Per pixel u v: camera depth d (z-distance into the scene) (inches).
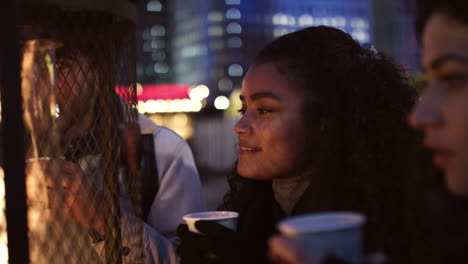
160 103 470.0
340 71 45.9
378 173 39.4
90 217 44.3
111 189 43.5
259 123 45.3
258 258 41.5
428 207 33.2
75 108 43.4
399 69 50.1
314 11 2468.0
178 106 472.4
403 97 47.9
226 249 41.2
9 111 31.6
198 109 482.3
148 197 66.8
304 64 45.1
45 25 35.1
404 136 41.6
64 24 36.2
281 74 44.8
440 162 26.3
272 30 2486.5
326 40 47.2
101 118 43.2
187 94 478.3
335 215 27.0
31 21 34.5
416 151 35.0
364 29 2471.7
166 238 67.2
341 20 2491.4
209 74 2447.1
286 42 46.4
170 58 2554.1
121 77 43.8
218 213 46.3
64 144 44.7
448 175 26.1
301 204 44.6
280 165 45.1
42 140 37.2
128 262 45.7
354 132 43.2
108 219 43.6
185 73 2529.5
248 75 46.4
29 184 37.4
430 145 26.5
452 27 25.2
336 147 42.5
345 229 24.6
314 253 24.6
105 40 40.8
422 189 34.1
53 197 38.1
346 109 44.4
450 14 25.2
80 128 44.5
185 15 2559.1
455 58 25.0
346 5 2509.8
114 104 43.2
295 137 44.6
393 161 40.2
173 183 68.4
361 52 49.6
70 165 43.9
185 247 43.1
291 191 46.6
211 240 41.7
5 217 32.1
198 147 459.5
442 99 25.8
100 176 46.6
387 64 48.9
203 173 439.5
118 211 43.8
